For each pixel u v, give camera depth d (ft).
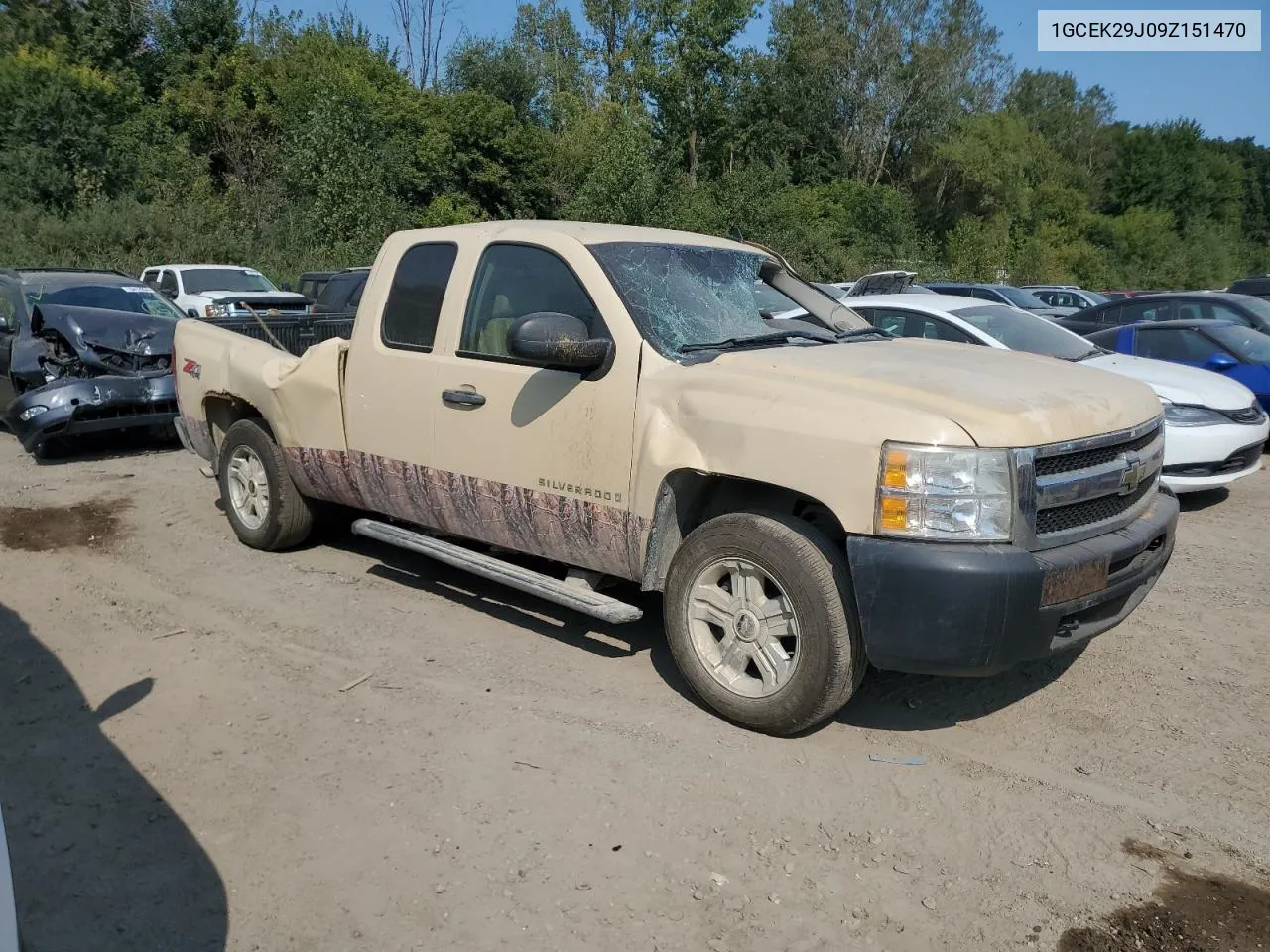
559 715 13.47
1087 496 12.15
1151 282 163.63
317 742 12.76
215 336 21.20
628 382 13.58
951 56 159.02
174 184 99.45
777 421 12.16
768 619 12.64
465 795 11.53
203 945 9.11
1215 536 23.18
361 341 17.20
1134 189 207.41
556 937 9.25
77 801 11.43
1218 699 14.35
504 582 14.90
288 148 109.60
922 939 9.29
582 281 14.37
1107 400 12.99
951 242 141.08
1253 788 11.93
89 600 17.87
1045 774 12.22
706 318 14.74
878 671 15.26
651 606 17.61
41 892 9.82
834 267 117.91
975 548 11.24
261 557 20.29
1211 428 25.14
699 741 12.79
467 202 115.85
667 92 140.15
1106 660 15.69
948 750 12.77
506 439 14.93
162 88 123.34
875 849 10.64
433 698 13.98
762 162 135.23
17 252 79.66
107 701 13.89
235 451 20.53
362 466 17.42
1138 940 9.27
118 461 30.01
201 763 12.26
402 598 17.95
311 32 132.87
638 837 10.77
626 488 13.61
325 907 9.63
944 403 11.75
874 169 163.94
